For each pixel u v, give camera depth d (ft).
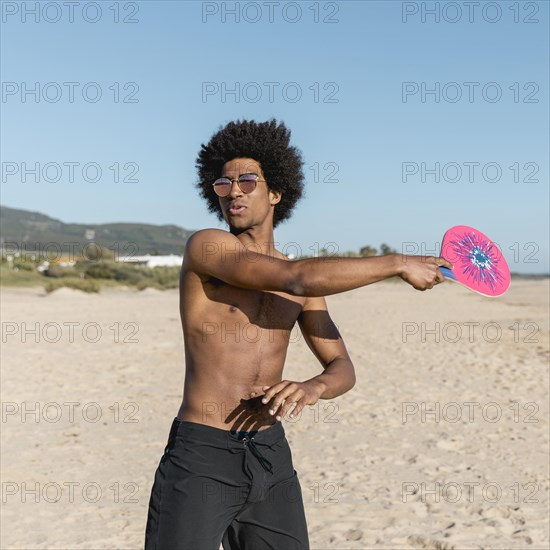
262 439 9.71
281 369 10.21
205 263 9.43
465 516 18.37
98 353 49.21
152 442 25.53
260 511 9.83
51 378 38.96
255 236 10.44
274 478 9.82
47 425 27.96
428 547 16.47
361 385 37.32
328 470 22.33
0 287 134.82
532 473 22.03
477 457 23.86
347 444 25.46
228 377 9.76
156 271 209.26
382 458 23.70
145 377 39.65
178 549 9.28
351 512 18.60
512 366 43.57
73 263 201.57
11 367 42.45
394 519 18.10
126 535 17.10
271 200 10.75
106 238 495.00
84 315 82.02
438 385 37.42
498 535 17.10
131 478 21.43
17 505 19.06
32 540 16.74
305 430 27.50
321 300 10.81
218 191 10.32
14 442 25.35
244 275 9.14
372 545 16.46
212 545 9.38
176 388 36.37
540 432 27.25
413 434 26.94
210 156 10.80
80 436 26.30
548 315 80.79
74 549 16.25
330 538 16.85
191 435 9.64
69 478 21.38
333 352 10.70
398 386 37.06
